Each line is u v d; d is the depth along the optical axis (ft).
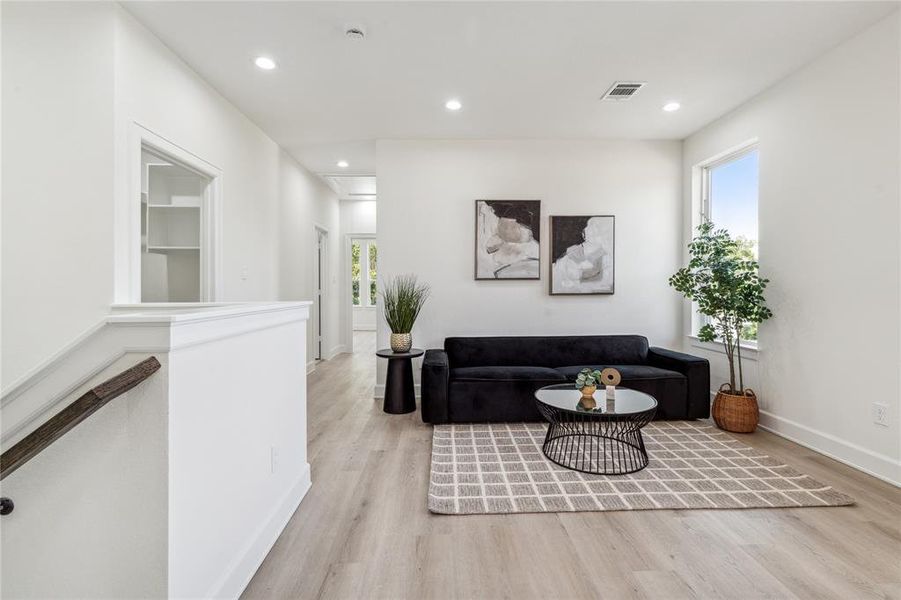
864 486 7.64
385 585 5.16
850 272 8.52
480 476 8.04
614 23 7.93
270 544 5.89
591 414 8.01
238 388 5.11
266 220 13.62
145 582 3.71
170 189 12.47
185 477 3.98
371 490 7.59
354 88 10.47
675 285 11.75
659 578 5.28
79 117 7.20
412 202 14.07
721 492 7.39
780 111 10.21
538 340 13.37
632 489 7.52
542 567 5.49
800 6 7.47
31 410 3.77
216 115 10.53
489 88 10.52
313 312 19.17
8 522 3.80
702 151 13.23
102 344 3.72
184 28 8.02
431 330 14.16
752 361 11.25
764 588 5.08
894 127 7.71
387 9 7.52
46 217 7.23
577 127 13.09
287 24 7.91
